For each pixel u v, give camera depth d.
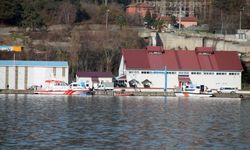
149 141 193.75
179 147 184.88
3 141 186.62
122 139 196.00
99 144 186.12
